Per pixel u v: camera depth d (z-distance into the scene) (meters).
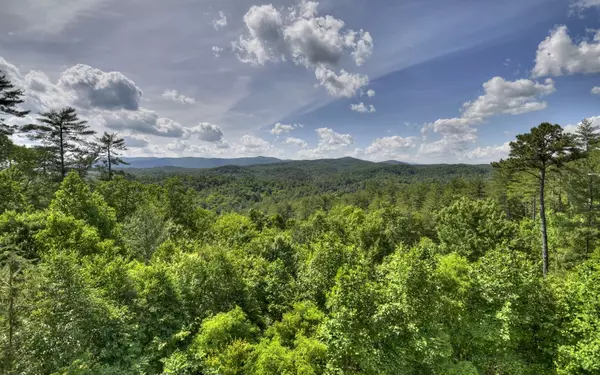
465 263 18.53
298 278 22.22
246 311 17.98
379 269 17.20
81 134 39.28
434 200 71.81
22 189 26.50
